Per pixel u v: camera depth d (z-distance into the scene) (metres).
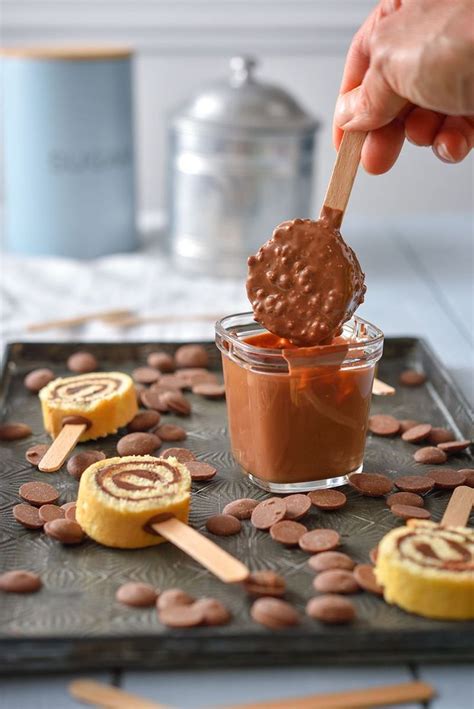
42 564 0.53
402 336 0.78
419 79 0.55
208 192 0.97
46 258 1.03
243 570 0.50
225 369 0.61
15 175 1.01
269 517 0.56
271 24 1.18
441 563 0.50
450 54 0.54
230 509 0.57
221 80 1.01
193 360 0.75
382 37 0.57
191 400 0.71
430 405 0.71
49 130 0.99
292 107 0.98
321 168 1.24
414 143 0.66
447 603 0.49
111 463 0.57
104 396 0.65
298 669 0.48
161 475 0.57
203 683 0.47
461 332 0.86
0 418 0.68
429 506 0.58
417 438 0.65
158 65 1.19
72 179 1.00
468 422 0.66
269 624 0.49
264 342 0.62
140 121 1.21
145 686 0.47
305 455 0.59
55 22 1.16
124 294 0.94
